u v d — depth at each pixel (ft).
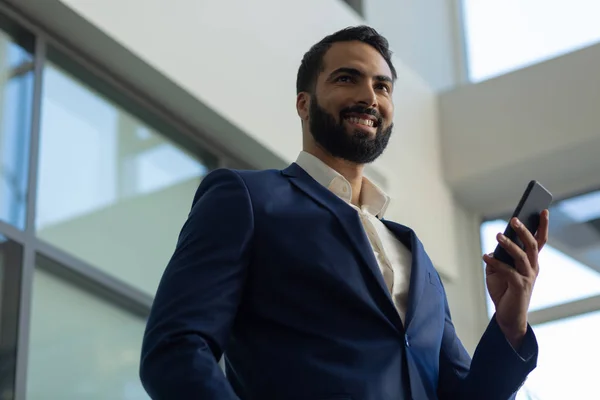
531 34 24.85
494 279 6.51
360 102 7.00
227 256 5.91
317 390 5.61
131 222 17.07
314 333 5.82
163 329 5.56
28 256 14.93
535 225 6.70
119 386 15.79
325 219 6.25
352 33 7.41
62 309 15.35
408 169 23.30
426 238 22.99
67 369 15.08
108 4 16.52
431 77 25.52
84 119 16.75
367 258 6.11
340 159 7.02
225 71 18.49
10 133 15.48
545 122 23.47
